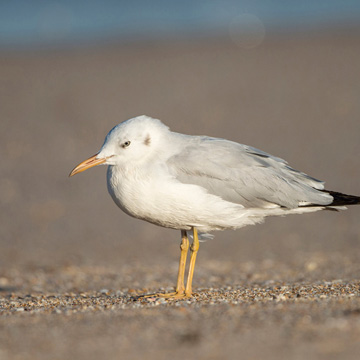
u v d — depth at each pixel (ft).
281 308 22.84
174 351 18.92
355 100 80.18
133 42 120.06
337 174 60.39
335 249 45.83
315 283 31.27
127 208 28.40
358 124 73.05
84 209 58.39
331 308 22.48
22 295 33.96
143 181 27.78
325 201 30.04
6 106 84.33
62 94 88.53
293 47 108.58
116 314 23.35
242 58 103.81
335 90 84.12
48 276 40.86
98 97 86.84
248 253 46.65
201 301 25.91
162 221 28.66
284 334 19.70
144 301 27.27
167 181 27.66
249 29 125.39
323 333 19.54
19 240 52.08
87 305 26.73
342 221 53.26
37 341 20.38
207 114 78.74
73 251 49.19
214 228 29.68
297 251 46.16
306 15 133.69
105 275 40.68
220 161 28.71
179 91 87.71
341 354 17.93
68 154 69.82
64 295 33.12
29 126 77.56
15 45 120.16
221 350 18.78
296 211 30.27
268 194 29.19
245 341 19.34
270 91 85.76
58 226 54.95
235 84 89.51
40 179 64.03
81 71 100.27
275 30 123.24
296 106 79.77
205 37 121.60
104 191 62.08
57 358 18.88
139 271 41.81
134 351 19.10
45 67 103.35
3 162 67.97
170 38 122.31
